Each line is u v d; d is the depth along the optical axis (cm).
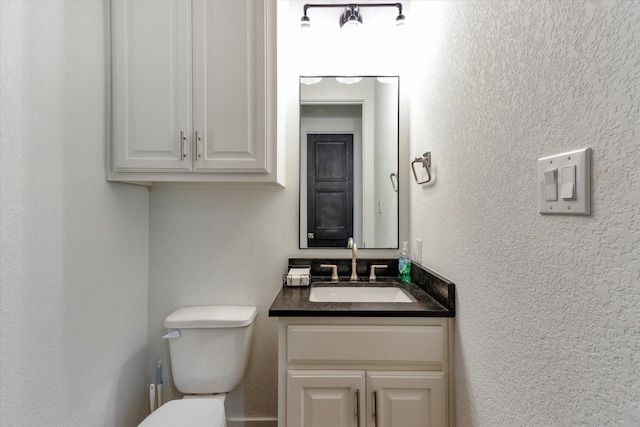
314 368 118
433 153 138
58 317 108
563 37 59
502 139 81
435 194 135
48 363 103
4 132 89
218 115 135
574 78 56
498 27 83
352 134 179
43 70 101
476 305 97
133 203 156
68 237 112
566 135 58
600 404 51
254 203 176
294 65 179
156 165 134
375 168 179
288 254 176
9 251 90
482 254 93
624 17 46
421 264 155
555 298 62
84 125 120
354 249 169
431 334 116
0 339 88
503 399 81
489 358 89
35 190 99
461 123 108
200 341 148
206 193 174
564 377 59
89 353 123
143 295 167
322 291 156
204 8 134
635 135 45
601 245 51
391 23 180
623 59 47
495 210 85
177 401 132
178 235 173
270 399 172
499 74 83
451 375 115
